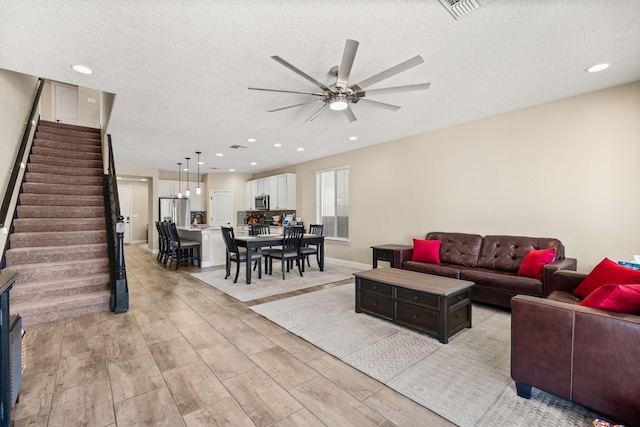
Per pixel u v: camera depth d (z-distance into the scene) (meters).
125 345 2.49
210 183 9.36
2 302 1.37
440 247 4.30
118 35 2.16
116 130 4.55
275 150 6.08
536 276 3.16
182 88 3.07
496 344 2.51
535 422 1.57
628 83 3.05
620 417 1.46
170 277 5.08
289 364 2.19
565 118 3.45
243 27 2.08
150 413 1.66
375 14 1.96
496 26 2.10
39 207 4.13
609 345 1.50
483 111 3.86
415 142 4.96
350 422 1.59
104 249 3.96
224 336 2.68
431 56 2.50
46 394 1.82
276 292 4.12
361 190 5.91
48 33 2.13
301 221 7.41
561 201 3.50
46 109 7.27
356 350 2.40
